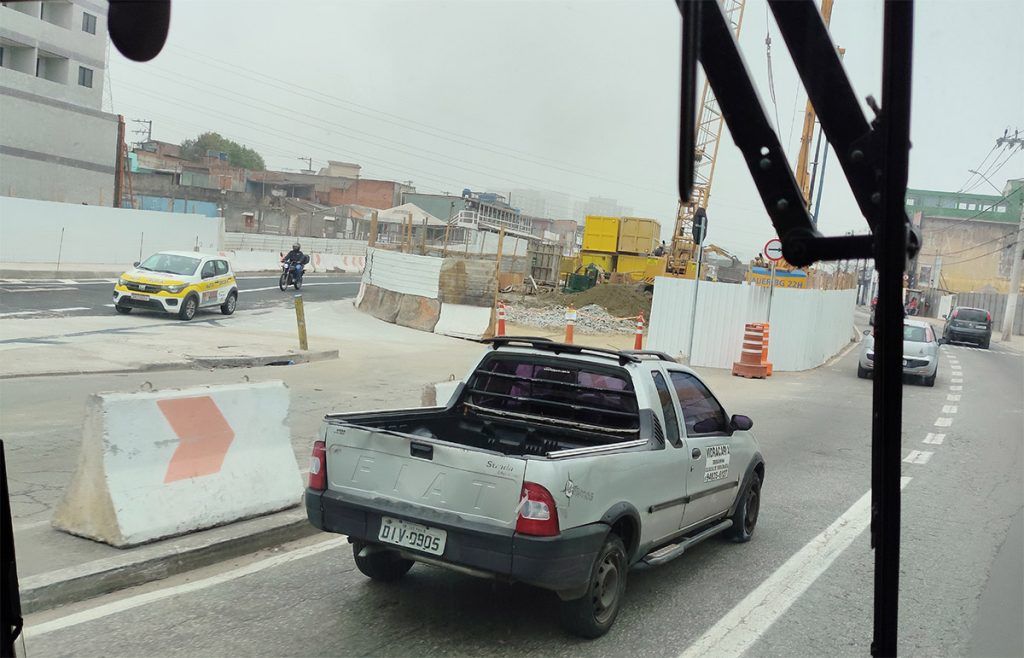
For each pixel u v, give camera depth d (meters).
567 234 105.44
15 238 31.98
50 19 47.12
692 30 1.41
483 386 6.15
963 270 65.19
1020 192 45.16
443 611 5.08
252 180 90.56
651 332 22.47
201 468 6.10
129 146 82.31
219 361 14.66
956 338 39.41
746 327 21.03
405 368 16.59
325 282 41.22
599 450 4.79
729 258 45.44
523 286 41.19
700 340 22.31
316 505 4.96
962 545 7.20
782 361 23.30
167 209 65.50
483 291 25.23
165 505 5.77
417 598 5.29
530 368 5.98
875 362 1.66
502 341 6.10
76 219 34.53
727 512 6.71
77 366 12.84
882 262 1.52
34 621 4.55
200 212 68.69
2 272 27.16
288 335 20.53
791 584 5.96
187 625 4.62
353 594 5.28
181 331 19.17
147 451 5.79
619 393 5.61
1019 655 4.86
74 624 4.54
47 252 33.38
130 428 5.71
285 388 6.82
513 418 5.91
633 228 44.19
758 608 5.44
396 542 4.67
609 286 37.72
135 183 68.75
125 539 5.45
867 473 10.17
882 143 1.50
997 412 16.81
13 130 44.88
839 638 4.96
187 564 5.52
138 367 13.31
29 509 6.27
